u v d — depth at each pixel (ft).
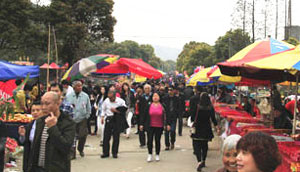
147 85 35.14
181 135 42.32
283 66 15.99
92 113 42.50
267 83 32.45
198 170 24.82
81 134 28.91
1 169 16.14
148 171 24.81
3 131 16.02
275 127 23.26
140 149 33.50
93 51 173.68
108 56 41.42
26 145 13.48
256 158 6.05
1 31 100.68
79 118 28.55
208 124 25.32
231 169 9.41
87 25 124.77
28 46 106.83
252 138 6.26
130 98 43.01
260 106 26.76
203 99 25.14
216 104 44.09
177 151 32.73
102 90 40.42
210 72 32.48
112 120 29.27
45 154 12.50
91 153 31.01
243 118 26.08
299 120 26.12
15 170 23.18
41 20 109.29
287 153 14.32
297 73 15.98
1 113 19.75
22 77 28.71
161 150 33.30
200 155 25.23
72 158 28.14
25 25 106.83
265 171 6.06
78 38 117.39
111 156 29.86
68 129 12.90
